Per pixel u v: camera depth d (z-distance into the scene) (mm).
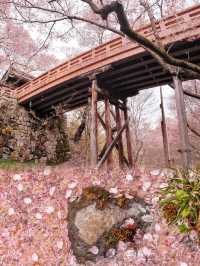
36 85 13789
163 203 3365
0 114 14328
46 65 19578
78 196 4320
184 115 7809
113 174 4441
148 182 3988
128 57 8961
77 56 11164
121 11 2568
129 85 11250
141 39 2879
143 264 3408
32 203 4668
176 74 7410
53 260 3975
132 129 22859
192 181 3271
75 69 10773
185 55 8617
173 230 3389
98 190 4168
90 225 3791
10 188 4957
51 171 4934
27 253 4227
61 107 14820
